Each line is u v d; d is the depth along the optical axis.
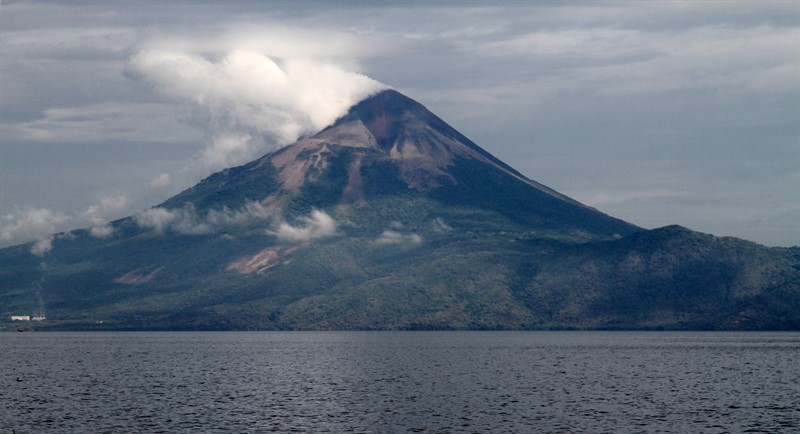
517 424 146.25
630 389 195.25
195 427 142.75
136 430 140.00
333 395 183.38
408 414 156.50
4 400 174.50
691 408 163.88
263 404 169.00
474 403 170.75
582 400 175.12
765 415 155.88
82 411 159.25
